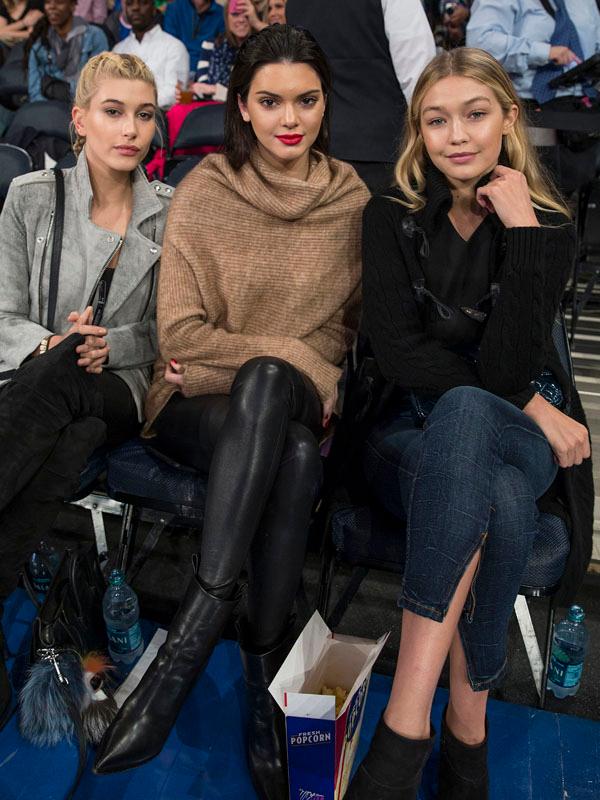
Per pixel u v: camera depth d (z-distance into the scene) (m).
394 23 2.27
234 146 1.68
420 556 1.20
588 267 3.19
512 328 1.44
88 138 1.68
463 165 1.51
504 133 1.56
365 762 1.18
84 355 1.62
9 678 1.65
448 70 1.46
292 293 1.72
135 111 1.64
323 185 1.67
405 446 1.53
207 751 1.53
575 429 1.47
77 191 1.73
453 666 1.33
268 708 1.39
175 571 2.13
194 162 2.70
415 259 1.59
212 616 1.30
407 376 1.54
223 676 1.71
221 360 1.66
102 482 2.01
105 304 1.75
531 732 1.58
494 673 1.30
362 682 1.21
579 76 2.72
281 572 1.36
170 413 1.70
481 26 2.85
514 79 2.89
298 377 1.48
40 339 1.68
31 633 1.74
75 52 3.53
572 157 2.68
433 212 1.56
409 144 1.61
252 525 1.31
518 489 1.29
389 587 2.11
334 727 1.17
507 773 1.49
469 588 1.25
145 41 3.81
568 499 1.50
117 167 1.67
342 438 1.66
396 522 1.56
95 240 1.71
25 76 3.54
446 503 1.21
